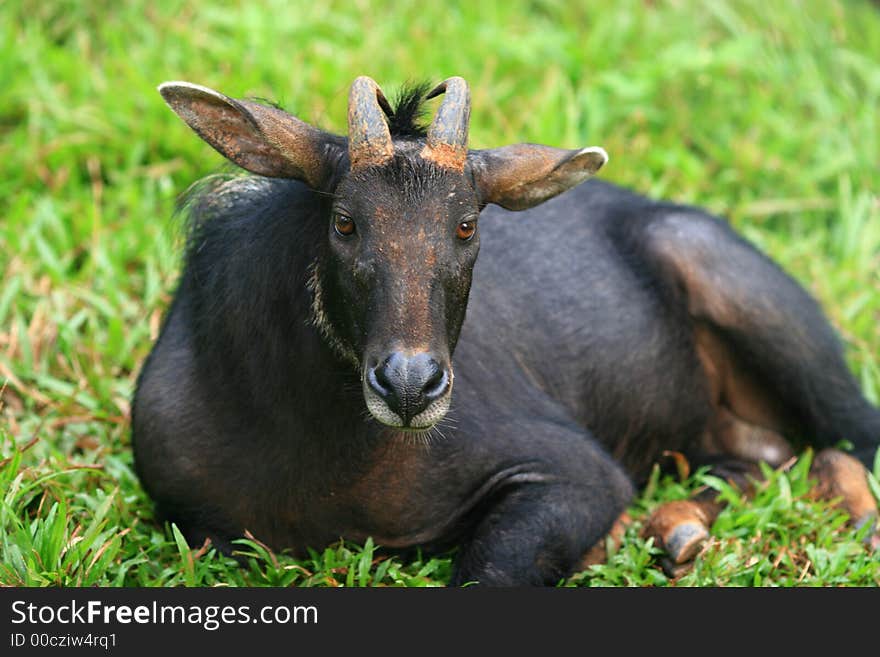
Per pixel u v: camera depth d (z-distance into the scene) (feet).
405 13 52.39
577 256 35.01
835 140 50.62
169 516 31.04
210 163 43.04
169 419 29.94
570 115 47.62
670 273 35.73
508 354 32.65
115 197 43.42
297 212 28.12
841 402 36.68
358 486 29.71
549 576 30.32
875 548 32.89
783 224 47.96
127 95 46.06
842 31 57.21
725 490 33.47
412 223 25.49
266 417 29.01
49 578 28.40
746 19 55.83
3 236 41.39
